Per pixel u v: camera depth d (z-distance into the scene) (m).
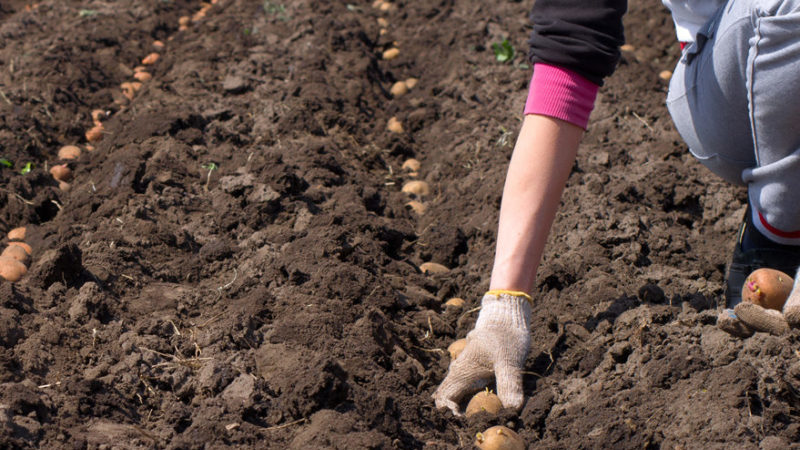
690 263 3.29
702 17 2.76
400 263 3.43
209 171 3.93
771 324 2.37
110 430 2.29
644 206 3.68
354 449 2.22
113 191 3.66
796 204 2.53
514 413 2.42
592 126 4.49
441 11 6.25
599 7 2.27
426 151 4.67
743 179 2.67
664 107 4.64
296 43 5.48
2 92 4.63
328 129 4.57
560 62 2.30
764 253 2.82
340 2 6.39
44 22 5.92
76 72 5.04
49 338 2.60
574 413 2.45
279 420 2.42
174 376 2.54
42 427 2.21
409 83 5.46
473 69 5.35
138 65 5.48
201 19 6.13
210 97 4.78
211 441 2.29
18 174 3.93
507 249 2.42
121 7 6.27
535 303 3.08
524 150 2.39
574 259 3.23
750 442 2.13
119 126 4.47
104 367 2.53
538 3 2.37
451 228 3.67
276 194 3.55
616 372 2.55
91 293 2.80
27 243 3.40
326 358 2.50
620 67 5.16
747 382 2.24
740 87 2.57
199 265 3.22
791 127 2.37
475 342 2.48
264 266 3.19
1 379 2.38
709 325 2.58
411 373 2.71
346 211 3.62
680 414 2.28
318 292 3.00
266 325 2.83
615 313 2.84
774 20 2.22
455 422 2.51
